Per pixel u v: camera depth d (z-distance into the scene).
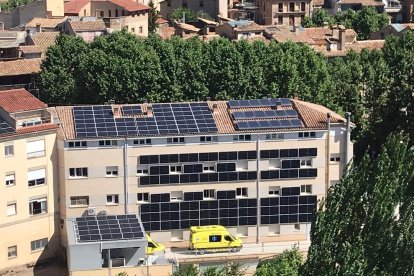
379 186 73.00
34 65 187.00
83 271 112.75
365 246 71.12
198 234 124.81
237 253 125.38
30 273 122.94
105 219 119.81
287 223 130.62
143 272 113.81
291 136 128.88
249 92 166.12
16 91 127.38
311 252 73.81
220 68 166.50
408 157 74.00
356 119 163.38
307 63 169.25
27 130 121.88
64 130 125.38
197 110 132.12
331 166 130.62
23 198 122.50
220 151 127.50
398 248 69.69
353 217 73.25
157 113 130.75
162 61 167.50
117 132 125.44
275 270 89.50
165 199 127.19
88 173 124.88
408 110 161.88
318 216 75.25
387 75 167.25
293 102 135.50
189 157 126.88
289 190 129.88
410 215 70.81
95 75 167.38
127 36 176.50
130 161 125.69
